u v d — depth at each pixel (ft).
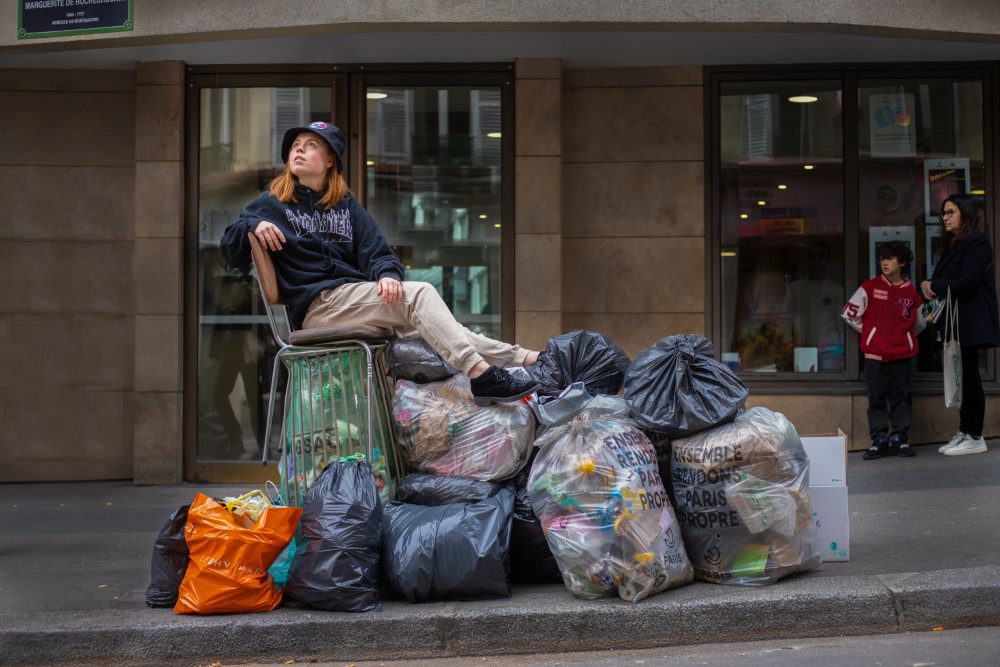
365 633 15.19
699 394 16.57
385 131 29.78
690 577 16.31
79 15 27.22
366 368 17.60
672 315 30.22
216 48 28.17
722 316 30.25
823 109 30.30
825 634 15.28
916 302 28.43
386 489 17.78
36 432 30.01
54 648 15.20
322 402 17.53
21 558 20.39
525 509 16.98
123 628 15.24
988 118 30.19
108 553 20.79
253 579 15.74
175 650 15.16
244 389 29.58
